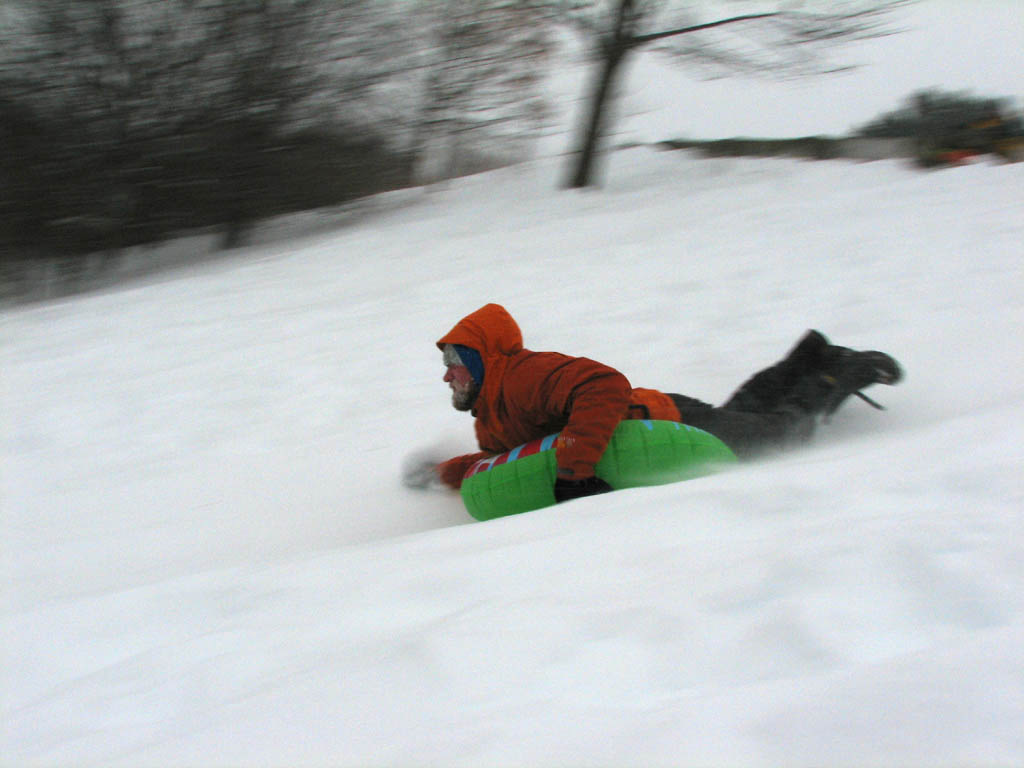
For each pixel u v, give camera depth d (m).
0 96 11.70
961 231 7.00
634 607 1.88
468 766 1.36
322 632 2.08
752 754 1.26
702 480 2.95
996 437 2.79
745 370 5.01
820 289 6.16
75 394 6.22
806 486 2.58
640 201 11.07
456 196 13.75
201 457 4.86
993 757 1.18
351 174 13.29
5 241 11.77
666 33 12.03
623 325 6.10
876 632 1.68
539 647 1.77
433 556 2.53
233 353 6.73
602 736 1.38
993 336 4.66
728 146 14.41
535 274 7.96
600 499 2.92
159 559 3.64
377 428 4.90
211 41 12.05
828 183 10.37
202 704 1.82
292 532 3.79
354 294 8.20
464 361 3.54
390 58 13.29
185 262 12.48
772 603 1.81
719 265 7.21
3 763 1.71
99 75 11.86
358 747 1.51
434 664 1.75
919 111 12.99
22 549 3.90
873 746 1.24
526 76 13.62
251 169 12.60
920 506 2.32
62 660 2.21
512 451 3.51
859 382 3.70
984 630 1.63
